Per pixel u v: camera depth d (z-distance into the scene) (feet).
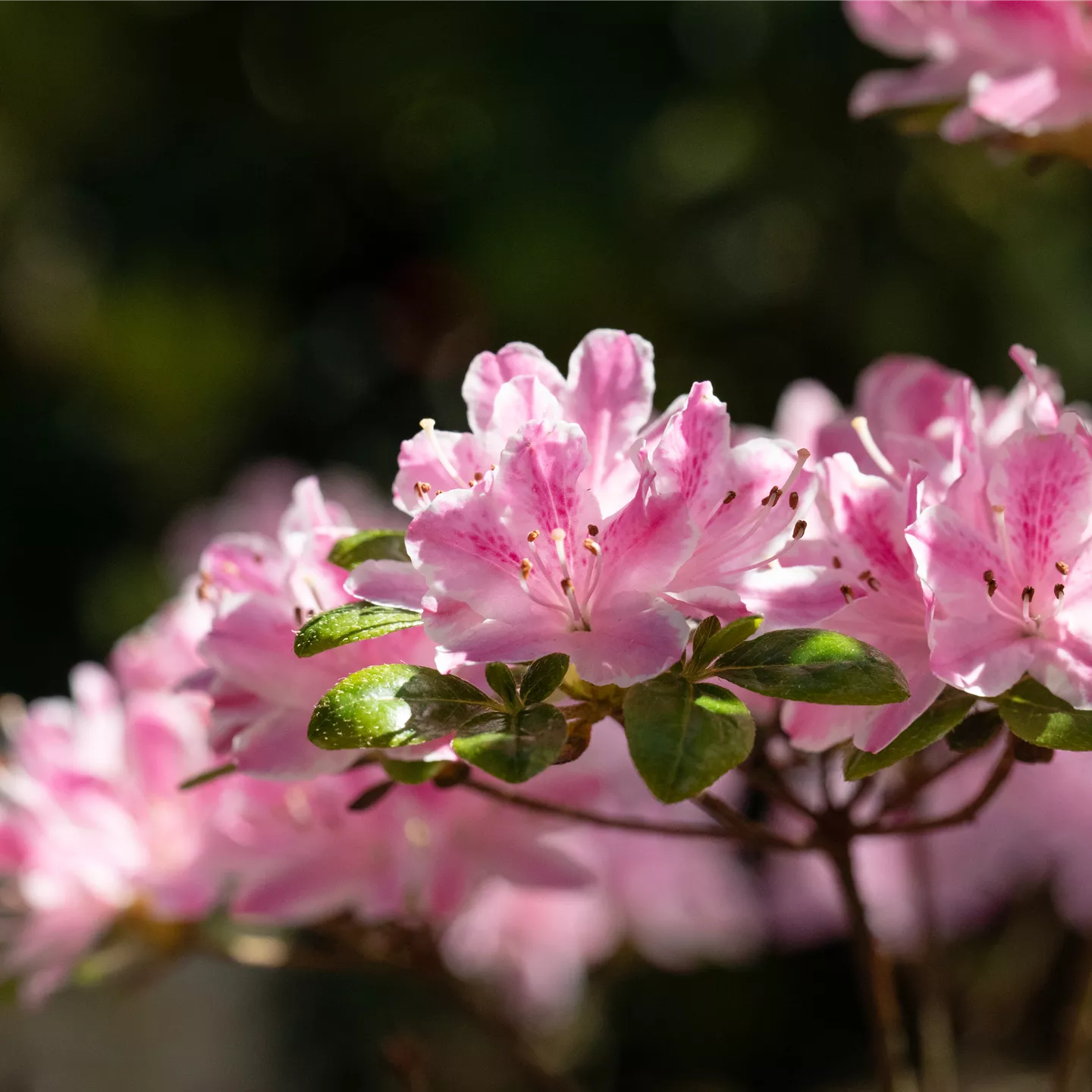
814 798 3.78
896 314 7.63
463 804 3.49
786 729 3.19
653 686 3.12
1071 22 3.45
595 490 3.20
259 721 3.26
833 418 3.52
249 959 3.63
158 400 8.86
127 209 9.10
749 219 7.92
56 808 3.59
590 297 7.88
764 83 7.65
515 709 3.12
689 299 7.95
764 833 3.36
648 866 4.38
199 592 3.35
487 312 8.36
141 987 3.65
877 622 3.20
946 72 3.56
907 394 3.38
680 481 3.15
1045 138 3.51
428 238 9.10
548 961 4.24
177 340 8.80
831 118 7.66
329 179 9.21
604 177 7.63
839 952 6.82
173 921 3.62
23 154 9.35
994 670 3.13
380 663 3.24
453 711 3.13
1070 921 4.11
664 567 3.13
